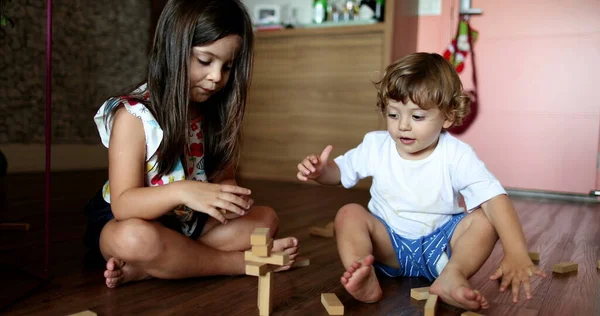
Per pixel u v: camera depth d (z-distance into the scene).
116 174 0.94
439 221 1.04
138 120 0.95
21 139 2.78
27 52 2.78
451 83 0.96
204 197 0.88
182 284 0.98
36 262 1.11
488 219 0.97
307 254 1.26
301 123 2.87
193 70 0.94
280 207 1.99
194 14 0.91
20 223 1.49
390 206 1.06
